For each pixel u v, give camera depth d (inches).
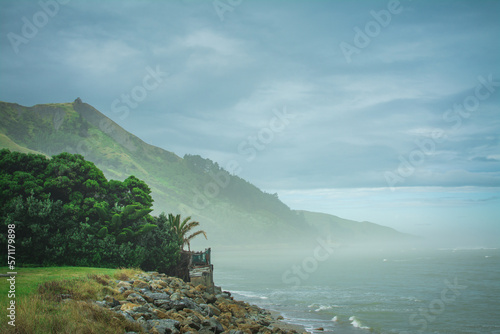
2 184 1459.2
